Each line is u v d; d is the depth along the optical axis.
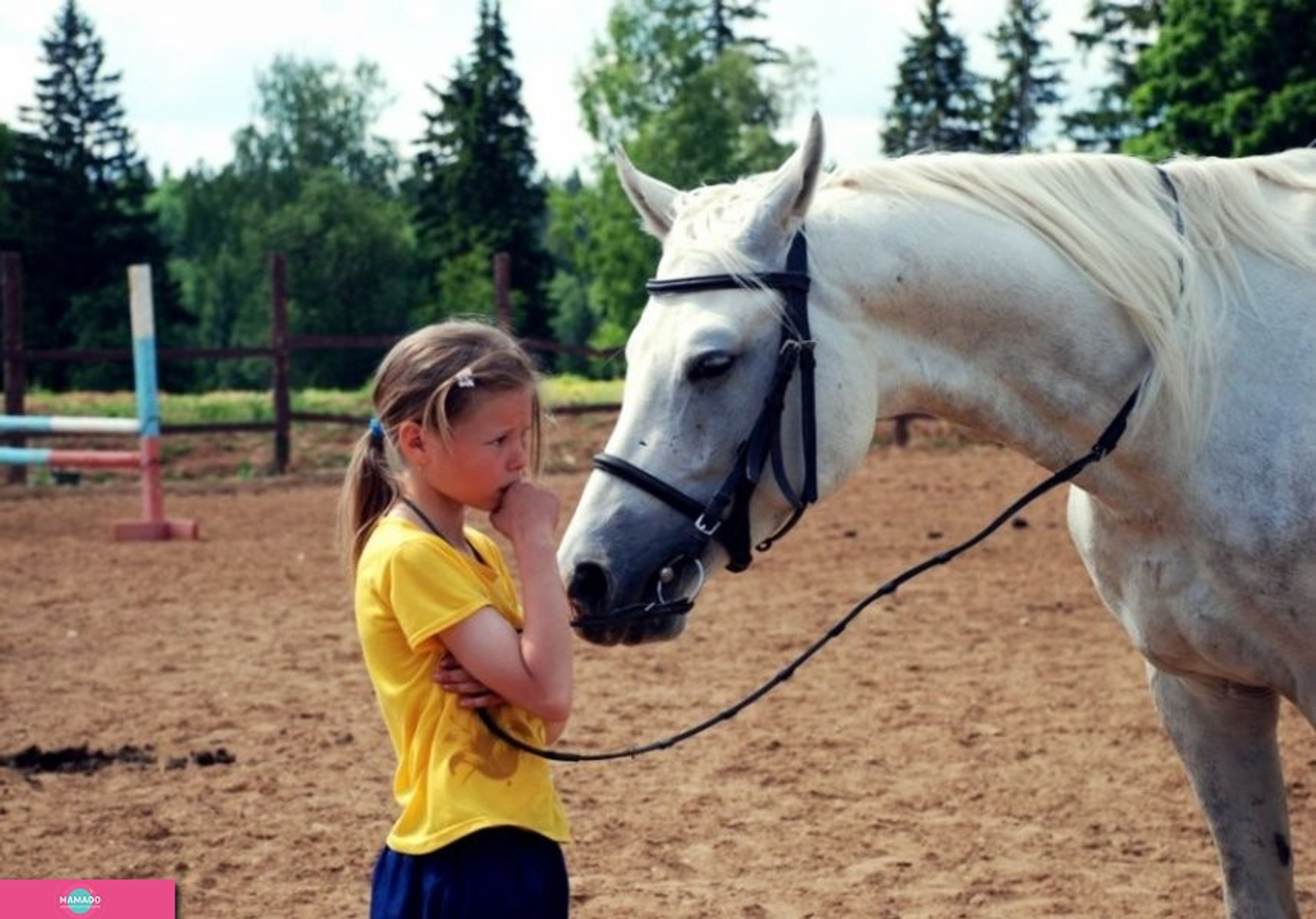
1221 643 3.30
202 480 16.59
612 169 48.25
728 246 3.21
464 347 2.60
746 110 48.38
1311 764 5.83
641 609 3.12
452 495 2.62
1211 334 3.31
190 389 50.00
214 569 10.73
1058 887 4.61
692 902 4.50
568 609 2.61
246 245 60.97
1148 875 4.70
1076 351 3.35
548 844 2.62
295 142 72.50
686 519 3.15
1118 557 3.48
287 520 13.30
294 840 5.10
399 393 2.58
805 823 5.23
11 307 16.19
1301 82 21.31
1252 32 21.36
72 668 7.71
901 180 3.44
